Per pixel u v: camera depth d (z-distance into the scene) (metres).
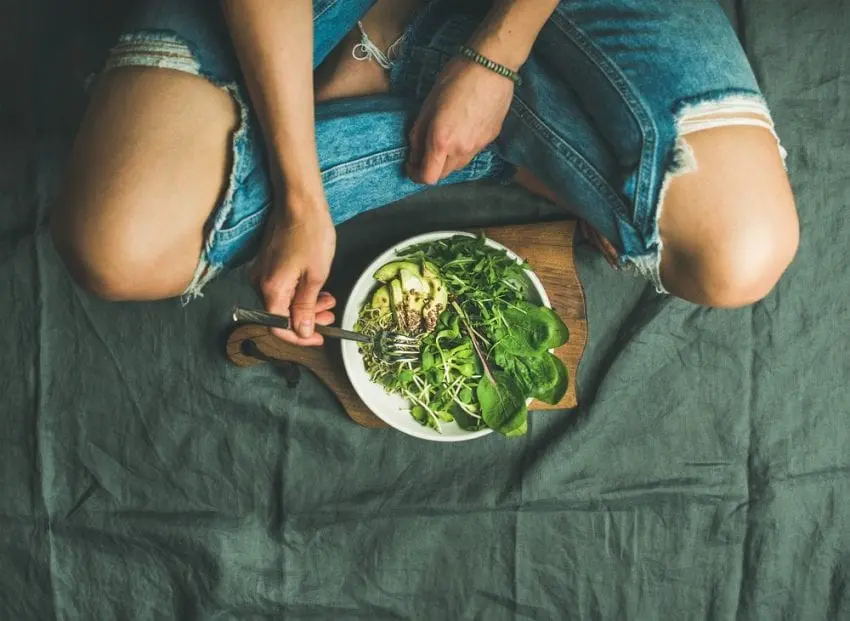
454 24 0.98
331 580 1.24
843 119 1.27
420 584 1.25
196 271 0.93
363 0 0.93
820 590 1.29
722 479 1.28
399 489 1.25
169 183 0.85
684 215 0.91
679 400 1.28
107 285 0.91
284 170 0.83
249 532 1.23
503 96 0.89
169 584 1.23
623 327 1.27
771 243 0.92
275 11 0.78
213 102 0.86
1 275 1.20
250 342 1.17
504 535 1.26
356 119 0.97
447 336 1.12
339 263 1.23
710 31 0.92
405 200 1.24
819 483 1.29
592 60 0.91
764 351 1.28
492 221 1.25
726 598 1.29
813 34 1.27
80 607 1.21
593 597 1.27
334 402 1.25
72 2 1.19
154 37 0.85
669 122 0.89
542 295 1.15
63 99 1.20
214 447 1.23
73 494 1.22
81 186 0.86
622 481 1.27
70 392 1.22
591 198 0.97
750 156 0.90
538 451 1.27
